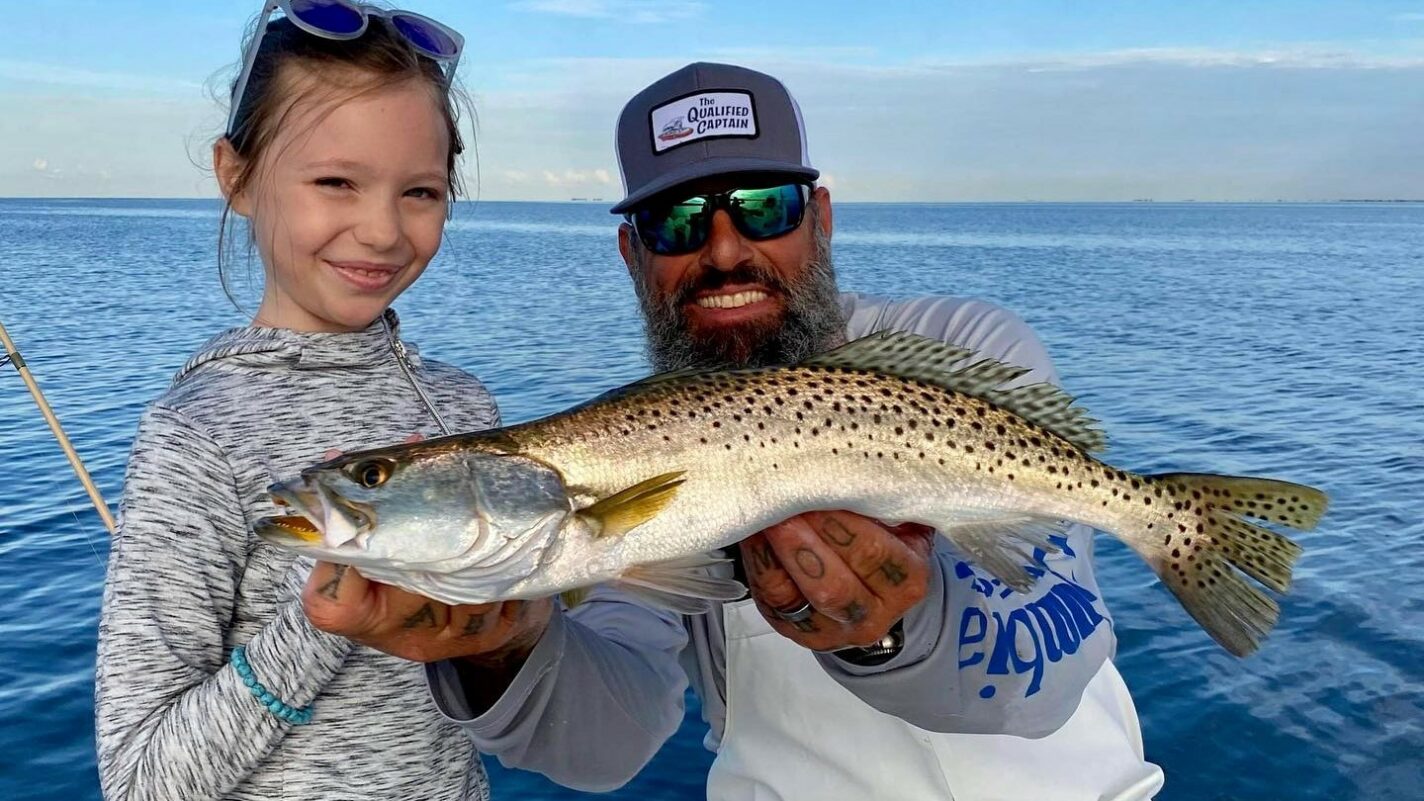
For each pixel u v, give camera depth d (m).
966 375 0.59
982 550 0.58
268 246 0.61
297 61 0.59
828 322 0.77
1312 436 2.73
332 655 0.51
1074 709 0.61
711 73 0.77
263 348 0.59
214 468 0.55
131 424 2.60
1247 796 1.14
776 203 0.75
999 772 0.68
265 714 0.50
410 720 0.59
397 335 0.67
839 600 0.49
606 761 0.62
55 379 3.22
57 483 2.12
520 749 0.57
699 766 1.22
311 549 0.47
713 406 0.55
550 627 0.54
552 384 3.31
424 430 0.64
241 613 0.56
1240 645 0.57
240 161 0.62
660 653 0.69
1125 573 1.71
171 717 0.50
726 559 0.54
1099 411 3.08
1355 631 1.50
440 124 0.64
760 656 0.71
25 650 1.42
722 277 0.75
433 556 0.49
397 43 0.61
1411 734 1.23
